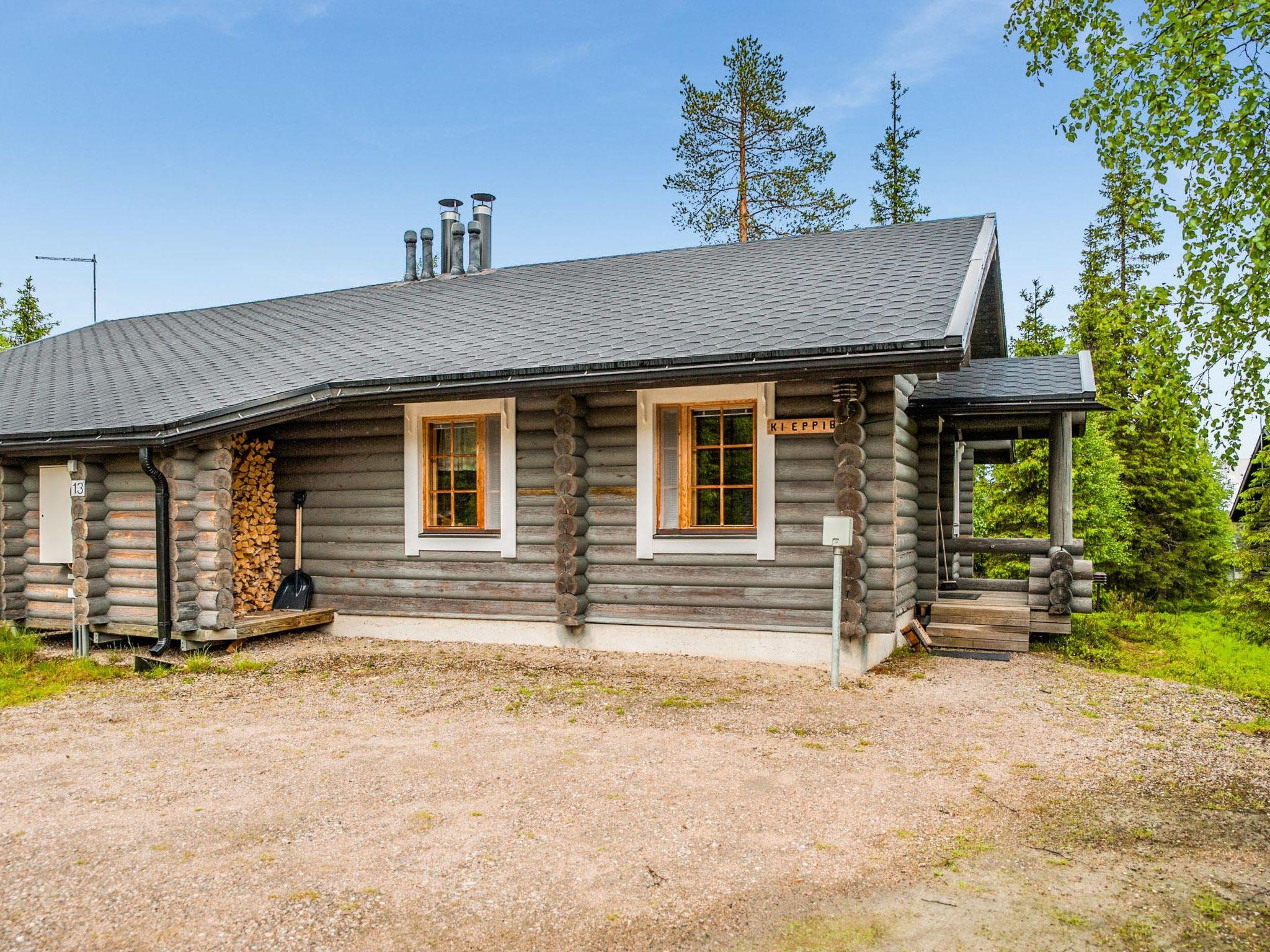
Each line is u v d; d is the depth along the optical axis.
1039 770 5.26
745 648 8.44
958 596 10.50
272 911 3.50
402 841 4.17
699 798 4.73
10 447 9.43
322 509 10.22
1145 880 3.78
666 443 8.83
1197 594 19.45
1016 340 27.52
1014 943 3.26
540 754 5.52
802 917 3.46
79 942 3.28
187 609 8.86
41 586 9.83
